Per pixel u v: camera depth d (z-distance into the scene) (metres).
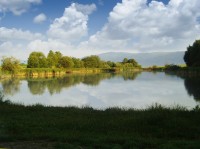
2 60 113.25
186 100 41.56
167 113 18.67
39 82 83.19
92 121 18.47
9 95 49.28
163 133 15.55
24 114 21.34
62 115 21.22
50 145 13.17
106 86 69.19
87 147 12.77
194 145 12.80
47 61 145.62
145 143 13.45
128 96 47.91
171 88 61.28
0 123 16.97
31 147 12.82
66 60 164.62
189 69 127.94
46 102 40.97
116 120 18.69
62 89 61.62
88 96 48.47
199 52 137.62
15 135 14.58
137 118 18.14
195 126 16.23
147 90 57.78
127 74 140.38
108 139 13.86
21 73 118.12
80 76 121.31
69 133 15.39
